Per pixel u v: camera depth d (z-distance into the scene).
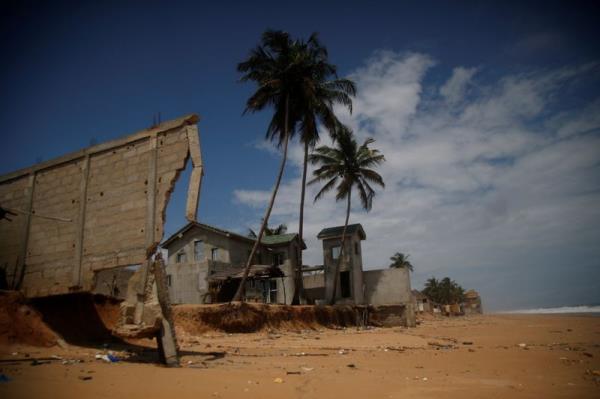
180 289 36.84
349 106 33.34
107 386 6.87
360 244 43.28
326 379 8.37
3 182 15.40
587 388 7.67
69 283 12.81
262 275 34.47
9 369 8.05
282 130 32.53
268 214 29.08
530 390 7.47
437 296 114.00
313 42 31.75
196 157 11.71
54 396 6.00
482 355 13.10
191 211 11.16
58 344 11.65
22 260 13.98
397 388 7.52
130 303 12.28
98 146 13.62
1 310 11.27
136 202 12.33
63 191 13.95
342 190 41.25
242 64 30.47
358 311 37.06
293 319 27.48
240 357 12.28
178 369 9.27
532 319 48.41
